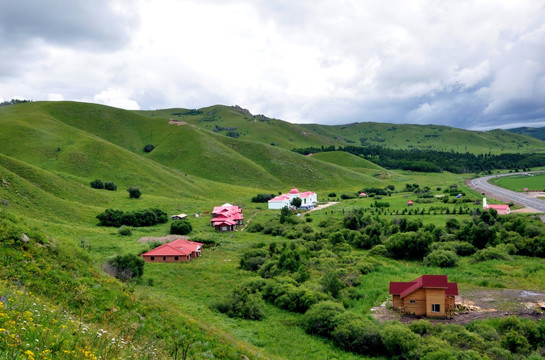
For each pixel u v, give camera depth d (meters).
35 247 23.05
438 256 54.09
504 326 30.83
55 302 18.25
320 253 60.34
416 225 72.00
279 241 70.94
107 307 20.42
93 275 24.28
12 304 12.76
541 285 43.53
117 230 73.00
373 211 105.25
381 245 63.12
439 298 35.19
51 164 132.38
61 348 10.77
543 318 33.25
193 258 57.97
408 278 47.16
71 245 27.22
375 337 29.27
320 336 32.47
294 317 36.62
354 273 48.59
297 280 45.59
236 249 64.62
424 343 27.89
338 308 34.72
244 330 32.16
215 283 45.03
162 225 83.56
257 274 49.25
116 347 13.06
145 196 114.31
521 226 66.50
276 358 25.98
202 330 23.30
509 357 25.72
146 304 23.48
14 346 9.23
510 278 46.53
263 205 123.12
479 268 51.31
